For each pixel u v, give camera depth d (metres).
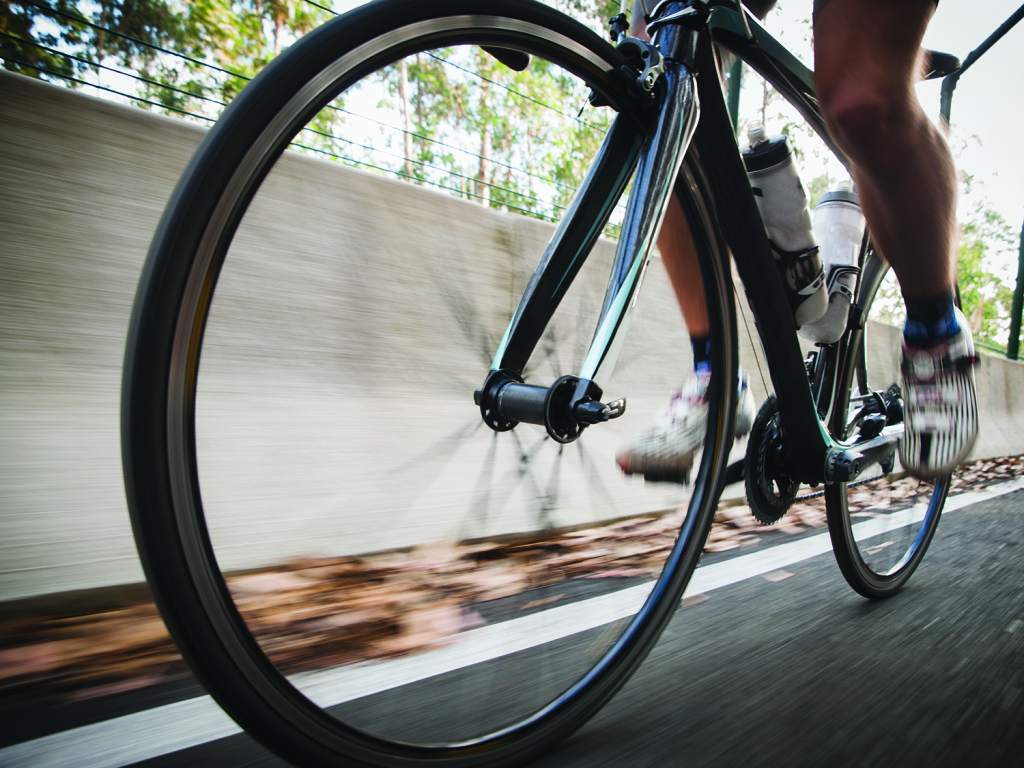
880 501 1.58
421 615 1.00
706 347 1.13
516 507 1.07
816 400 1.33
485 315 1.14
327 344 0.96
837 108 1.03
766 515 1.27
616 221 0.85
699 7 0.92
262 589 0.85
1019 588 1.71
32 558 1.04
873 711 1.04
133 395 0.54
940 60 1.19
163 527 0.55
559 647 1.04
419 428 1.01
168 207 0.56
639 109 0.89
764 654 1.23
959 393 1.30
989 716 1.03
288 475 0.89
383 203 1.05
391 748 0.73
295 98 0.61
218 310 0.81
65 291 1.12
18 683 0.96
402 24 0.69
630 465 1.18
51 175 1.12
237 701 0.60
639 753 0.89
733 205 1.06
